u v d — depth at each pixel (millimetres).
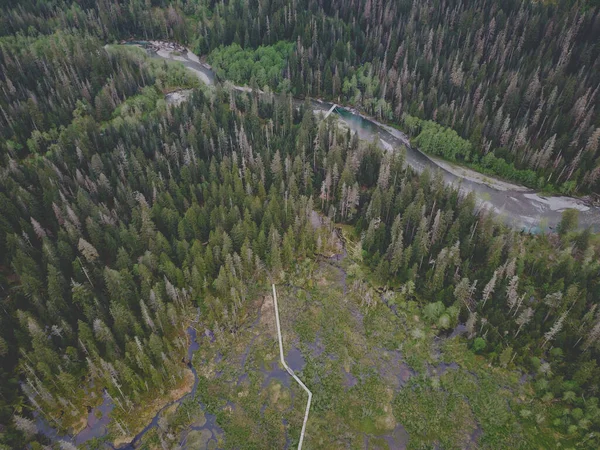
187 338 88688
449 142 129625
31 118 135750
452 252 90562
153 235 97562
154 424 77250
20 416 76812
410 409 77875
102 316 83812
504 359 80438
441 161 132375
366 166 117000
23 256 89812
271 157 121688
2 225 96938
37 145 129625
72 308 86688
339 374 82938
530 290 89062
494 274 84562
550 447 72812
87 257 91062
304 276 98938
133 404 79125
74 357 81188
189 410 78562
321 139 122750
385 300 94250
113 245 95750
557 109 126875
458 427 75562
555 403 77125
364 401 79125
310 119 131125
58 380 80375
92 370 77938
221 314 91062
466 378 81500
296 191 108625
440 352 85500
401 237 93625
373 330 89500
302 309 93500
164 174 116000
